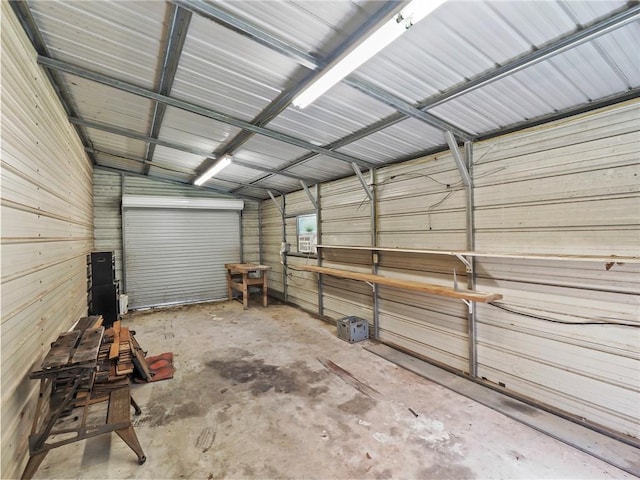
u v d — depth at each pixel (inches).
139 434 91.9
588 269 89.8
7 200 67.0
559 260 96.0
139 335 184.2
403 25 59.9
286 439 89.0
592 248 88.6
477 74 81.0
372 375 128.0
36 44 88.6
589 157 88.7
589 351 90.3
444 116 103.6
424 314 142.9
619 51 67.2
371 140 131.7
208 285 286.7
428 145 132.5
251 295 304.8
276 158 174.1
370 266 172.9
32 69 87.8
